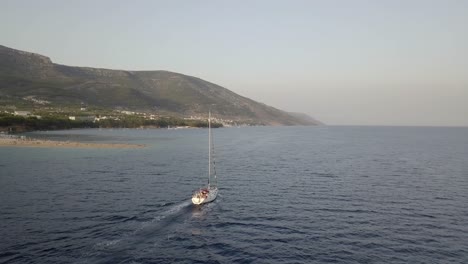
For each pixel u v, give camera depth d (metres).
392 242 40.22
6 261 32.53
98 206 52.16
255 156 128.00
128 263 32.56
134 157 116.94
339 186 71.00
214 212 50.53
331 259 35.47
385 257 36.16
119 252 35.03
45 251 34.84
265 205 55.31
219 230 42.94
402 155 132.25
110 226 42.88
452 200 59.69
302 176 83.31
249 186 70.62
